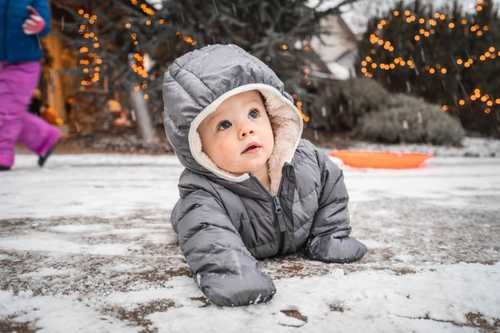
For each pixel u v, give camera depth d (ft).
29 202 9.32
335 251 4.91
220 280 3.72
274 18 25.34
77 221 7.37
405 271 4.52
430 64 42.91
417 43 43.75
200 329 3.13
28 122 15.26
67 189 11.34
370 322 3.25
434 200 9.86
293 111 4.97
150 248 5.57
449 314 3.40
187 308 3.53
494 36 42.29
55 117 34.91
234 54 4.82
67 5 29.63
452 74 42.68
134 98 26.96
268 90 4.65
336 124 36.58
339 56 77.56
